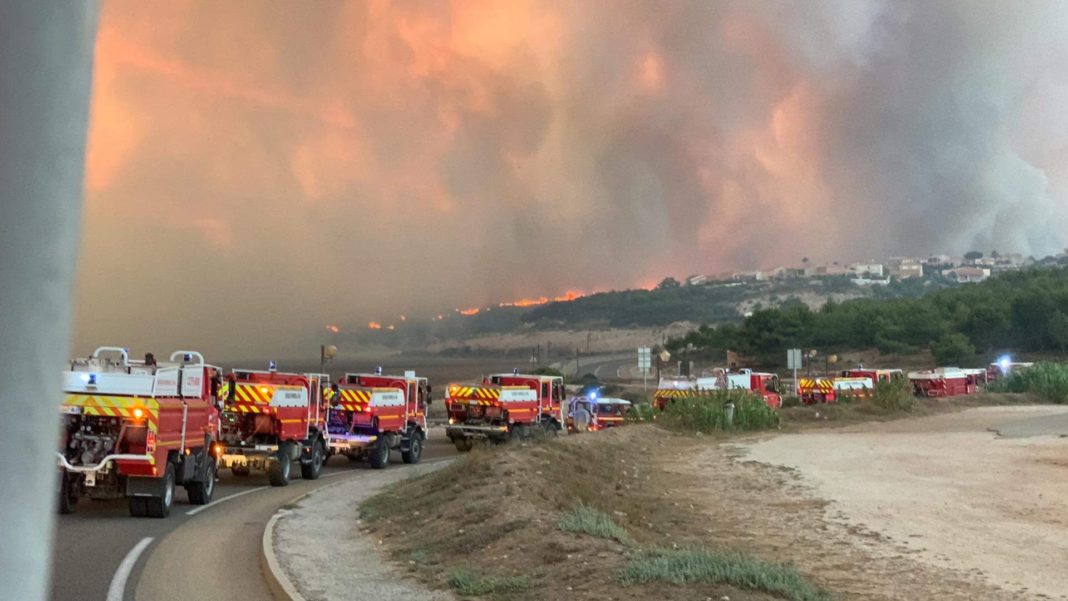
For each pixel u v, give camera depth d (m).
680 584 8.65
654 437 29.70
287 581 9.80
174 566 11.09
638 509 15.21
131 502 15.44
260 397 21.44
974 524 14.04
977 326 108.06
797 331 118.81
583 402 42.72
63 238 1.07
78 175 1.08
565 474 17.03
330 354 29.89
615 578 8.92
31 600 1.05
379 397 26.77
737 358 122.00
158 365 16.84
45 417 1.06
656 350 129.12
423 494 15.97
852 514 15.05
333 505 16.97
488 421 33.59
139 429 15.08
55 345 1.07
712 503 16.48
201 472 17.50
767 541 12.81
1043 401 56.28
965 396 55.44
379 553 11.88
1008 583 10.18
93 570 10.73
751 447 27.27
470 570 10.12
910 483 18.69
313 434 23.64
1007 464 21.50
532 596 8.73
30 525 1.05
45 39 1.04
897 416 42.59
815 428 36.38
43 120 1.04
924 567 11.04
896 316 115.94
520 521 11.86
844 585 10.09
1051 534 13.17
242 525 14.70
